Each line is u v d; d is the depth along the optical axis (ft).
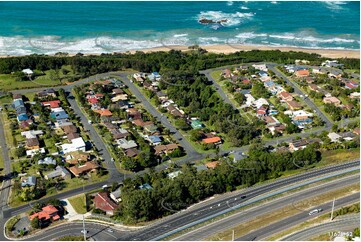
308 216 485.15
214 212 500.74
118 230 472.85
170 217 494.59
